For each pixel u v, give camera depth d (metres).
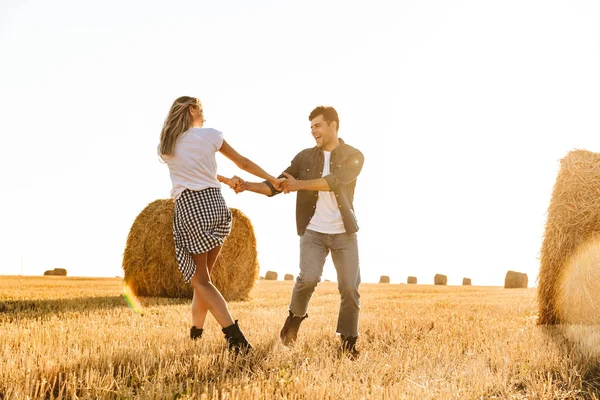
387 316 7.02
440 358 3.78
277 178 4.34
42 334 4.41
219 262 11.38
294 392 2.78
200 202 3.84
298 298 4.36
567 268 6.03
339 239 4.33
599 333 4.99
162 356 3.59
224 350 3.76
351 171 4.32
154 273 10.89
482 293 15.98
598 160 6.09
